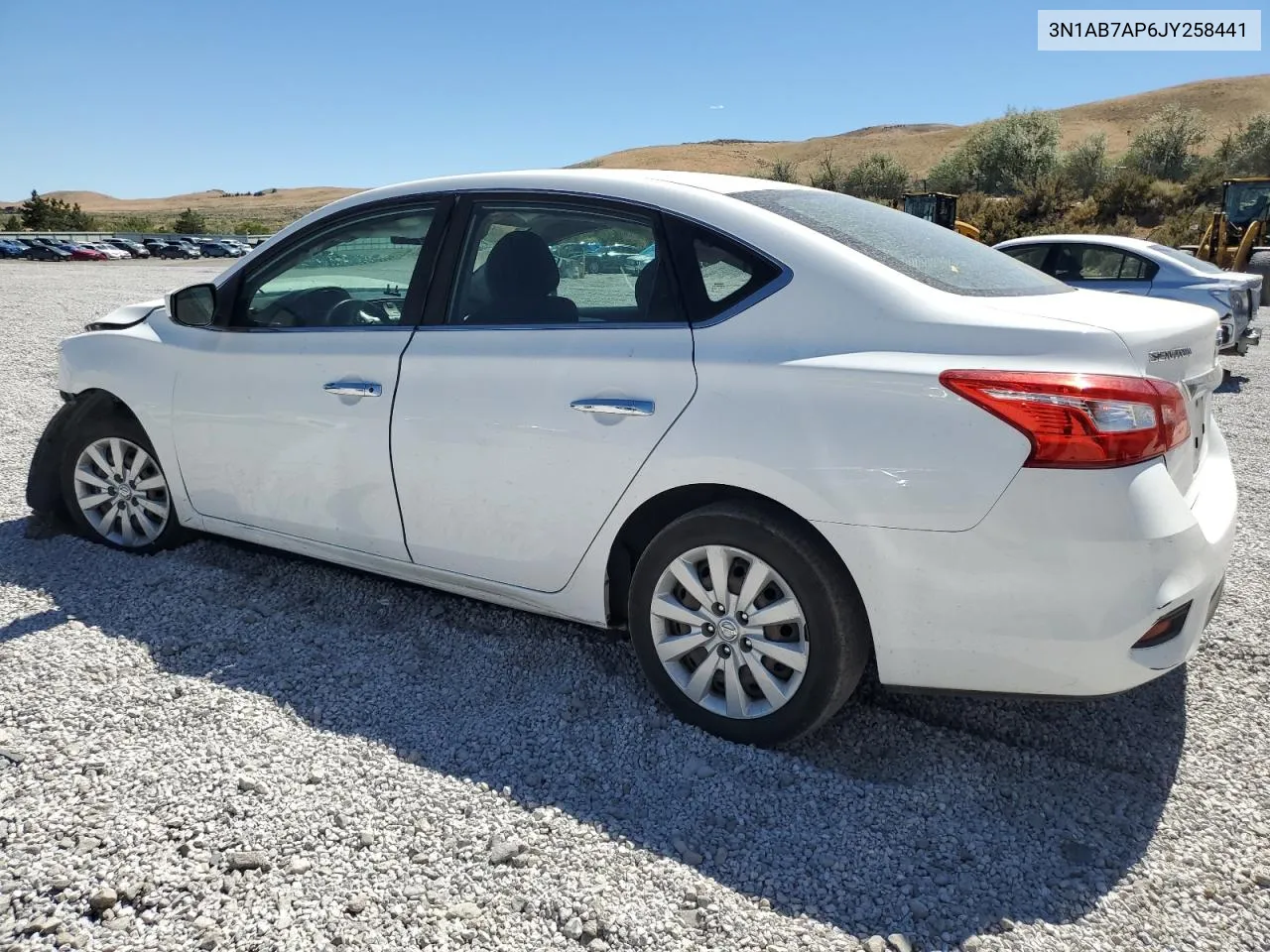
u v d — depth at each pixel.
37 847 2.35
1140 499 2.39
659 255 2.97
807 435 2.60
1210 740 2.97
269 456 3.66
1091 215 38.34
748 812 2.57
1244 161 52.12
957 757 2.87
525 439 3.04
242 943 2.08
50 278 26.03
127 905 2.18
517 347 3.10
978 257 3.21
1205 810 2.63
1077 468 2.37
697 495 2.90
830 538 2.59
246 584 3.96
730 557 2.81
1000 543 2.43
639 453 2.84
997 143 57.03
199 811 2.51
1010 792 2.70
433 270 3.36
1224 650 3.54
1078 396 2.37
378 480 3.39
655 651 2.97
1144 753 2.91
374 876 2.30
